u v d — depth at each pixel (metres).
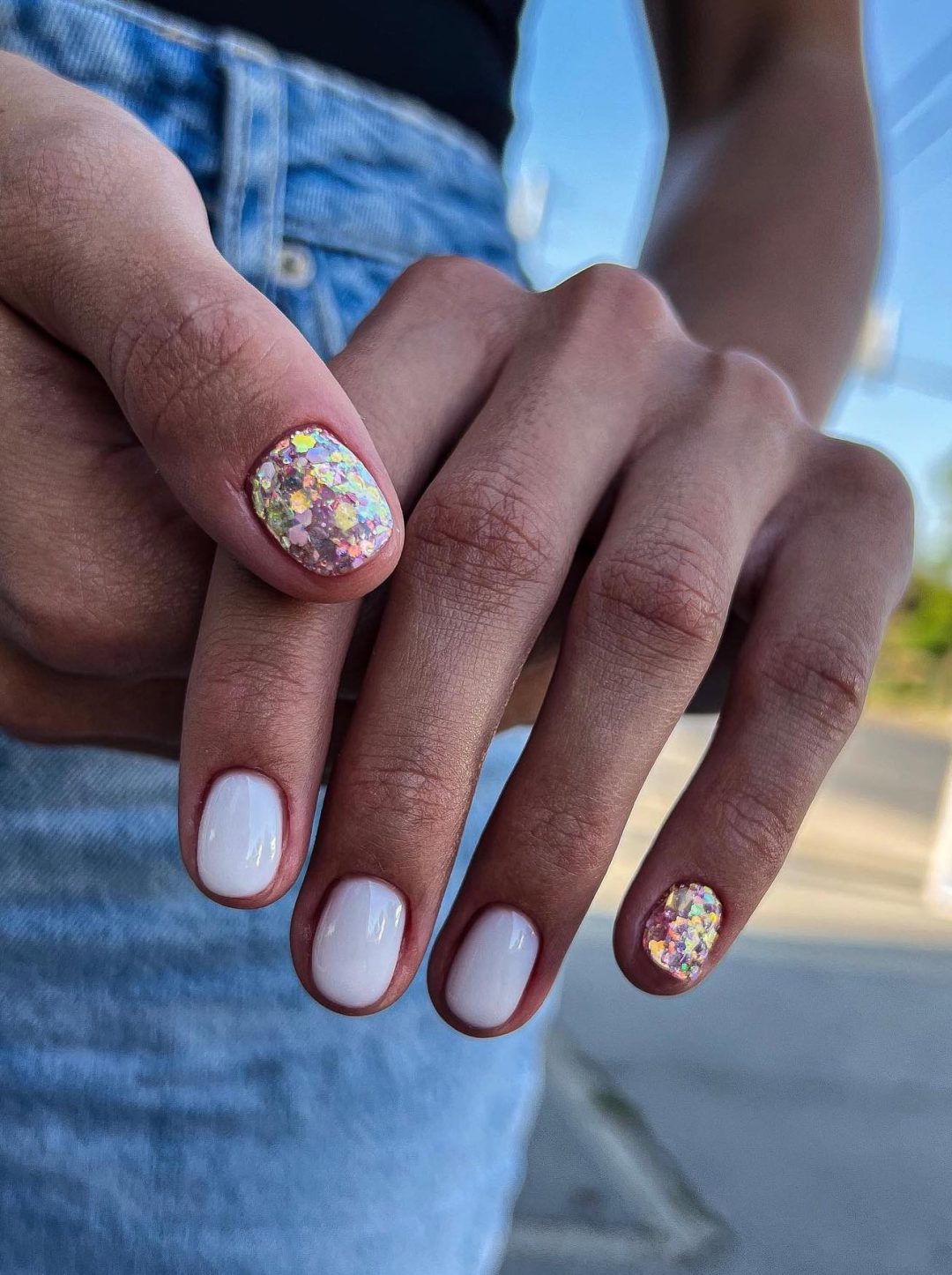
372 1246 1.07
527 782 0.58
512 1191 1.32
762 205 0.98
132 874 0.94
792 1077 3.82
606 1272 2.54
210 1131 0.99
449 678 0.55
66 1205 0.98
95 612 0.56
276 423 0.49
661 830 0.62
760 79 1.08
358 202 0.86
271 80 0.81
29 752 0.89
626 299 0.67
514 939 0.59
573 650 0.57
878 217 1.01
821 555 0.62
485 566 0.54
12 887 0.92
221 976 0.98
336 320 0.85
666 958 0.60
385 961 0.56
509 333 0.66
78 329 0.50
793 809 0.59
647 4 1.27
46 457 0.54
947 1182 3.18
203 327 0.48
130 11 0.76
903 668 26.55
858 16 1.14
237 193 0.81
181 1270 0.99
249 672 0.54
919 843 9.38
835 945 5.72
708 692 0.72
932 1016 4.72
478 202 0.98
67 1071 0.97
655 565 0.56
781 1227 2.83
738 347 0.89
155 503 0.56
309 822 0.57
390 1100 1.06
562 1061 3.75
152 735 0.67
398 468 0.61
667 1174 3.06
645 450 0.62
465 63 0.96
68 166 0.50
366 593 0.52
